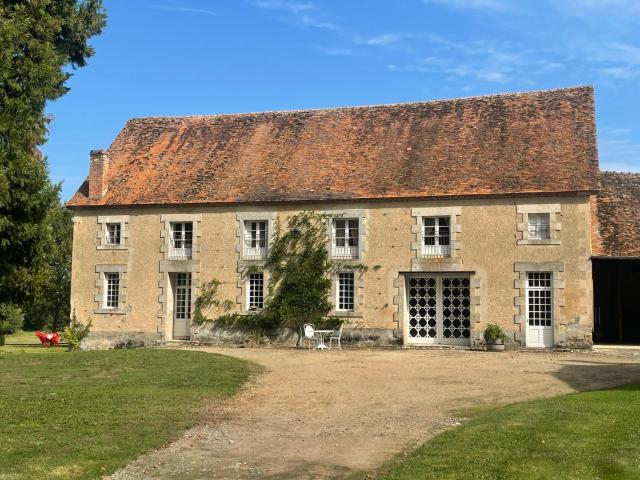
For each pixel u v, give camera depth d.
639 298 26.00
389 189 23.34
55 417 10.21
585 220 21.47
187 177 26.17
